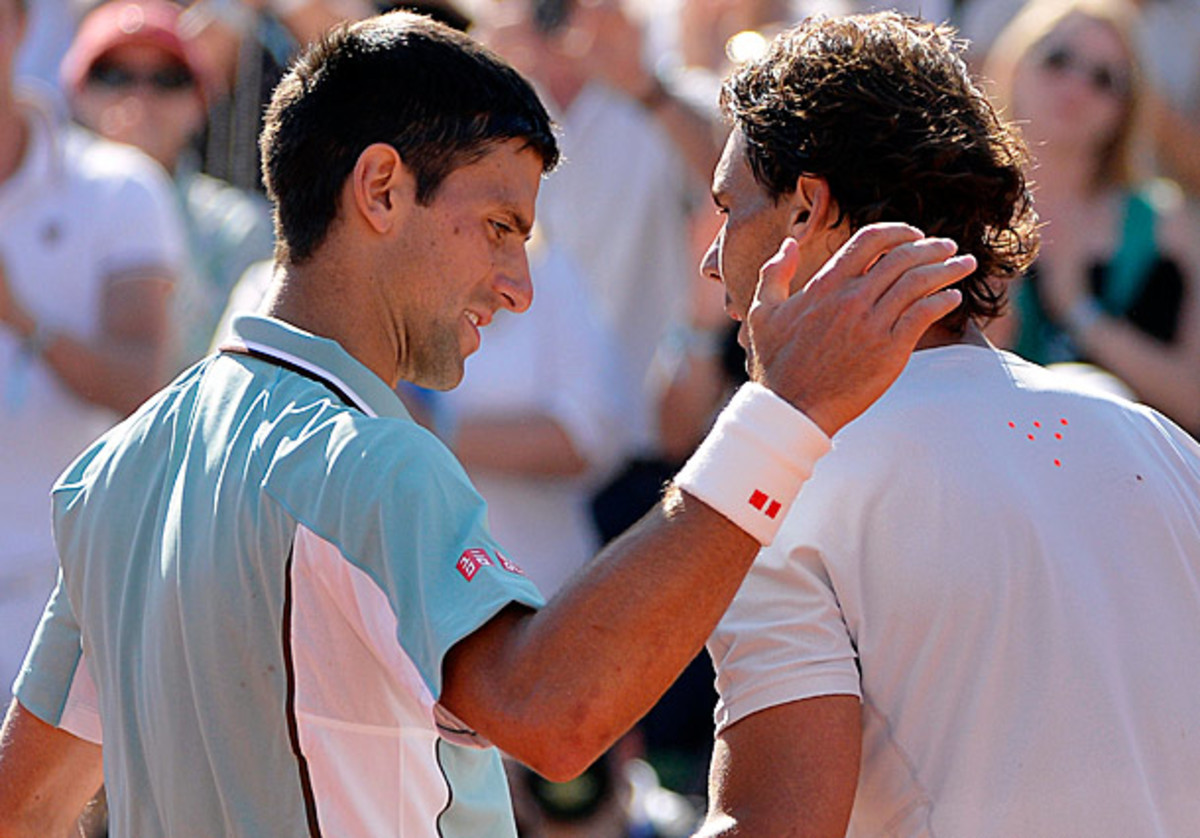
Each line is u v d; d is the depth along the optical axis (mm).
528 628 6855
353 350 7875
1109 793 7531
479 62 7984
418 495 7121
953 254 7613
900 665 7652
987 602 7609
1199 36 21797
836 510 7766
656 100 20531
